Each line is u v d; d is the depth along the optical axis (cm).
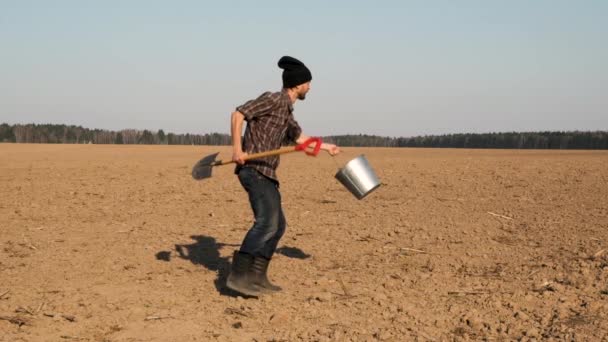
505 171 1523
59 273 639
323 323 490
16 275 630
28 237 816
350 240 794
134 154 2903
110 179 1534
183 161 2273
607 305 506
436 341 451
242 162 526
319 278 611
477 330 473
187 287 592
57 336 467
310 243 780
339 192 1223
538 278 597
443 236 806
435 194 1162
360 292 570
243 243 549
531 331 458
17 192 1270
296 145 530
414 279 611
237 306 535
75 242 788
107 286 593
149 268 663
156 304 540
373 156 2572
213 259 706
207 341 458
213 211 1030
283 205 1074
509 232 830
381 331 468
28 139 6694
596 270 610
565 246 728
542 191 1165
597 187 1194
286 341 455
